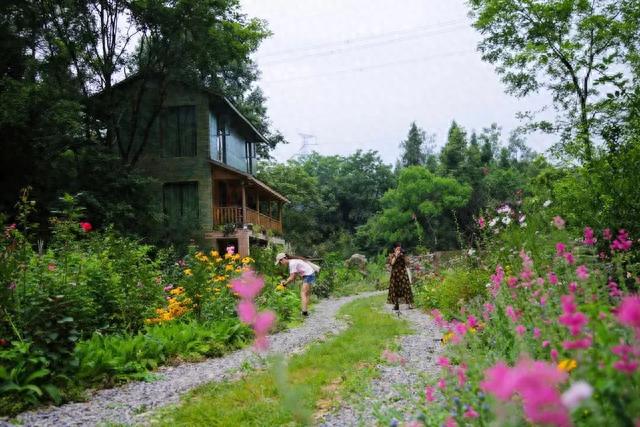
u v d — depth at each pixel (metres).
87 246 9.00
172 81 24.17
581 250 4.60
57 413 4.89
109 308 7.76
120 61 23.45
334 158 77.12
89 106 22.31
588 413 1.73
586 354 2.00
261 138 32.12
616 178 7.31
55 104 18.94
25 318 5.58
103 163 20.97
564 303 2.02
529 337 3.23
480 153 64.31
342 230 55.91
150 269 9.44
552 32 15.14
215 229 24.34
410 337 8.02
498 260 8.67
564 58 14.83
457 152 62.81
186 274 10.57
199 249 22.30
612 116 9.60
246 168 32.69
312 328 10.09
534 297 3.59
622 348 1.73
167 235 21.78
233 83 35.25
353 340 7.76
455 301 9.91
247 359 7.25
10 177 19.91
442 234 52.88
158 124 24.89
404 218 52.53
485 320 4.65
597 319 2.13
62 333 5.71
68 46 22.06
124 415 4.78
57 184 19.88
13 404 4.93
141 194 21.70
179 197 24.64
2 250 6.08
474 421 2.44
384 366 5.84
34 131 18.83
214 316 9.23
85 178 20.33
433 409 3.06
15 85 18.34
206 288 9.46
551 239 5.95
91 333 7.21
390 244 54.84
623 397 1.65
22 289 5.88
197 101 24.75
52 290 5.94
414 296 14.91
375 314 11.66
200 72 25.38
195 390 5.49
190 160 24.61
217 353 7.84
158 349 7.16
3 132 18.50
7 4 19.80
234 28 24.12
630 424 1.61
